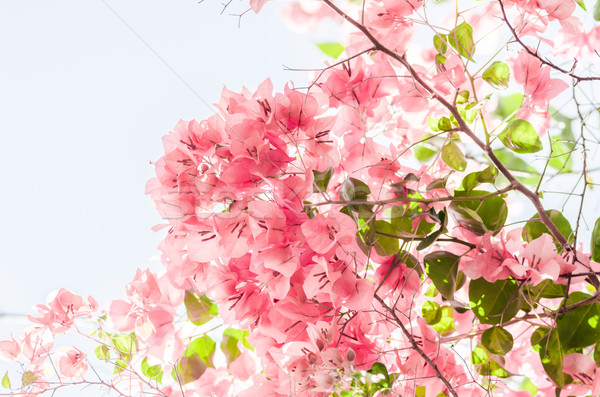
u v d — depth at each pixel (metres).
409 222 0.92
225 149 0.83
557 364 0.90
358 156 0.98
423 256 0.95
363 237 0.89
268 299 0.91
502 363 0.95
